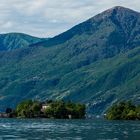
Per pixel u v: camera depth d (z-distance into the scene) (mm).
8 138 162875
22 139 158750
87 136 176000
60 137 169250
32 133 193875
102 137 170875
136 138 165875
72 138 164625
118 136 176250
